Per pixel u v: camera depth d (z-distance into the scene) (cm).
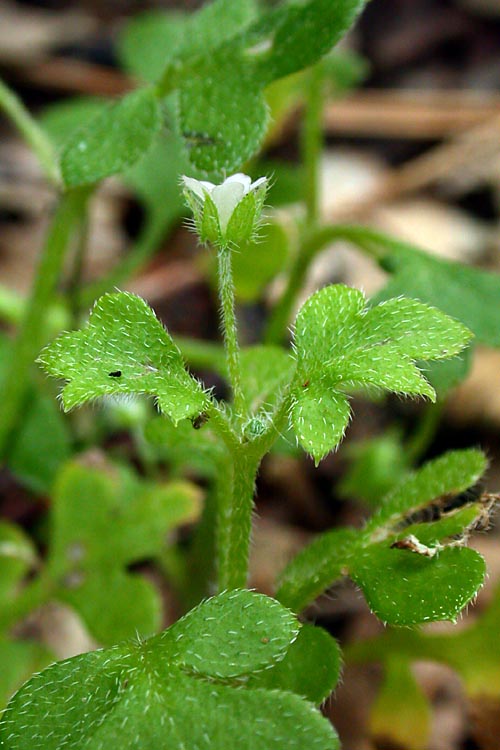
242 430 12
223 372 13
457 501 13
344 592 16
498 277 15
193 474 17
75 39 28
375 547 12
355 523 18
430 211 24
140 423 16
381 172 26
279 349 13
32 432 16
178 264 23
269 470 18
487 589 16
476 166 25
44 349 11
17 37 27
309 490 18
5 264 23
